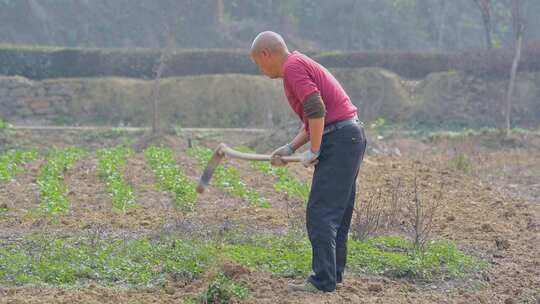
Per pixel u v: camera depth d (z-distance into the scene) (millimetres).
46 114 92000
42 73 99000
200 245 23047
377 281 20750
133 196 34344
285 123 70375
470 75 96875
